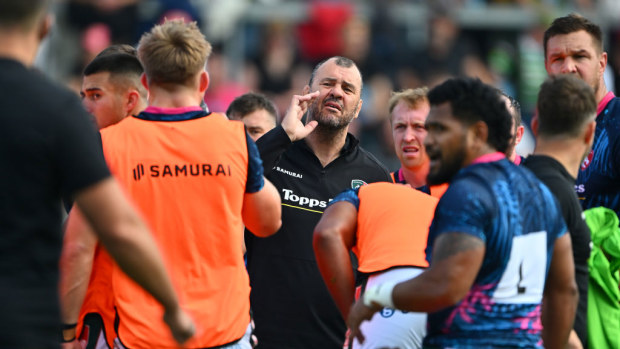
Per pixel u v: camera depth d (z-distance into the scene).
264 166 15.88
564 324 12.23
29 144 9.20
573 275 12.15
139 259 9.52
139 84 15.54
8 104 9.22
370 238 12.95
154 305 13.03
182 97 13.51
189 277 12.98
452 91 11.51
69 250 13.02
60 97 9.45
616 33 41.97
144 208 12.98
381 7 41.34
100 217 9.42
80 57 39.28
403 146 16.73
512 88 41.50
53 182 9.38
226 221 13.20
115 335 13.27
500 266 11.12
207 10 41.44
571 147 12.72
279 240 16.97
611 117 16.83
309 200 17.22
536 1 43.25
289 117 16.17
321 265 13.09
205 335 12.93
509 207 11.09
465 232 10.76
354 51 40.72
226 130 13.46
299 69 40.97
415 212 12.98
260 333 16.77
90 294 13.72
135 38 40.12
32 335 9.10
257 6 42.41
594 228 14.72
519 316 11.34
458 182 11.12
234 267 13.33
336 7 40.88
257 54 42.12
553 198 11.75
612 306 14.80
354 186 17.59
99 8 39.88
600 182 16.91
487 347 11.23
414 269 12.42
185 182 13.05
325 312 16.72
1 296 8.98
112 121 15.51
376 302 11.34
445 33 40.19
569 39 16.80
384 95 39.44
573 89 12.61
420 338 12.09
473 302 11.24
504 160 11.55
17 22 9.51
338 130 17.45
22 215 9.20
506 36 42.47
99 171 9.42
